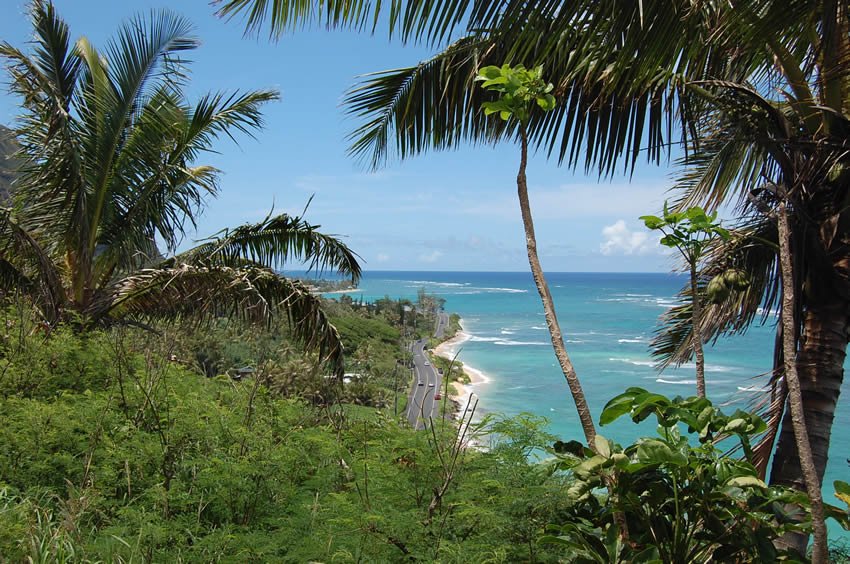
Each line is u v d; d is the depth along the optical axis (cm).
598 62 325
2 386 434
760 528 221
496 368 6738
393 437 310
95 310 686
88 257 714
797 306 361
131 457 317
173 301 698
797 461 347
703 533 228
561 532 237
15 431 352
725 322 491
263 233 742
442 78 449
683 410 230
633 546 231
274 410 407
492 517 243
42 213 707
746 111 365
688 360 610
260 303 656
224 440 353
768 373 383
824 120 351
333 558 234
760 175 420
